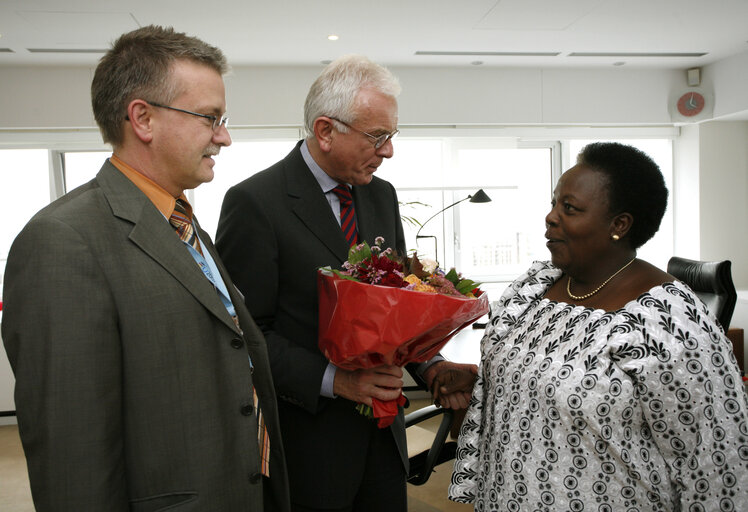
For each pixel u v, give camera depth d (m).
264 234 1.28
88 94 4.37
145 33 0.94
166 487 0.93
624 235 1.00
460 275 1.19
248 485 1.00
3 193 4.65
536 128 5.02
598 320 0.97
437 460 2.16
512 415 1.04
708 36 4.04
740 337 4.37
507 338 1.15
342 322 1.04
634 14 3.53
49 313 0.80
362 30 3.71
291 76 4.59
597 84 4.95
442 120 4.81
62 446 0.80
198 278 0.96
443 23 3.61
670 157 5.42
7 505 2.93
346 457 1.32
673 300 0.93
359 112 1.19
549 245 1.06
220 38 3.81
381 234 1.47
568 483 0.95
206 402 0.96
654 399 0.90
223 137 1.00
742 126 5.15
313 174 1.36
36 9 3.14
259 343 1.12
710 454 0.89
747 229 5.24
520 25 3.69
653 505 0.95
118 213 0.90
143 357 0.89
